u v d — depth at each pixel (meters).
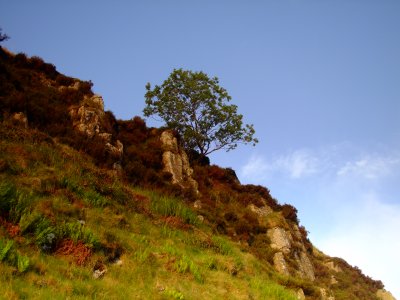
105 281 10.53
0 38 23.78
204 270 14.59
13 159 15.24
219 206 26.39
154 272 12.50
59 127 20.64
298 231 30.25
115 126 26.69
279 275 20.55
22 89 21.77
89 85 26.73
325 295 22.20
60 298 8.56
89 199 15.44
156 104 33.31
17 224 11.22
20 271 9.08
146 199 19.98
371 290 33.75
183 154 29.66
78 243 11.58
